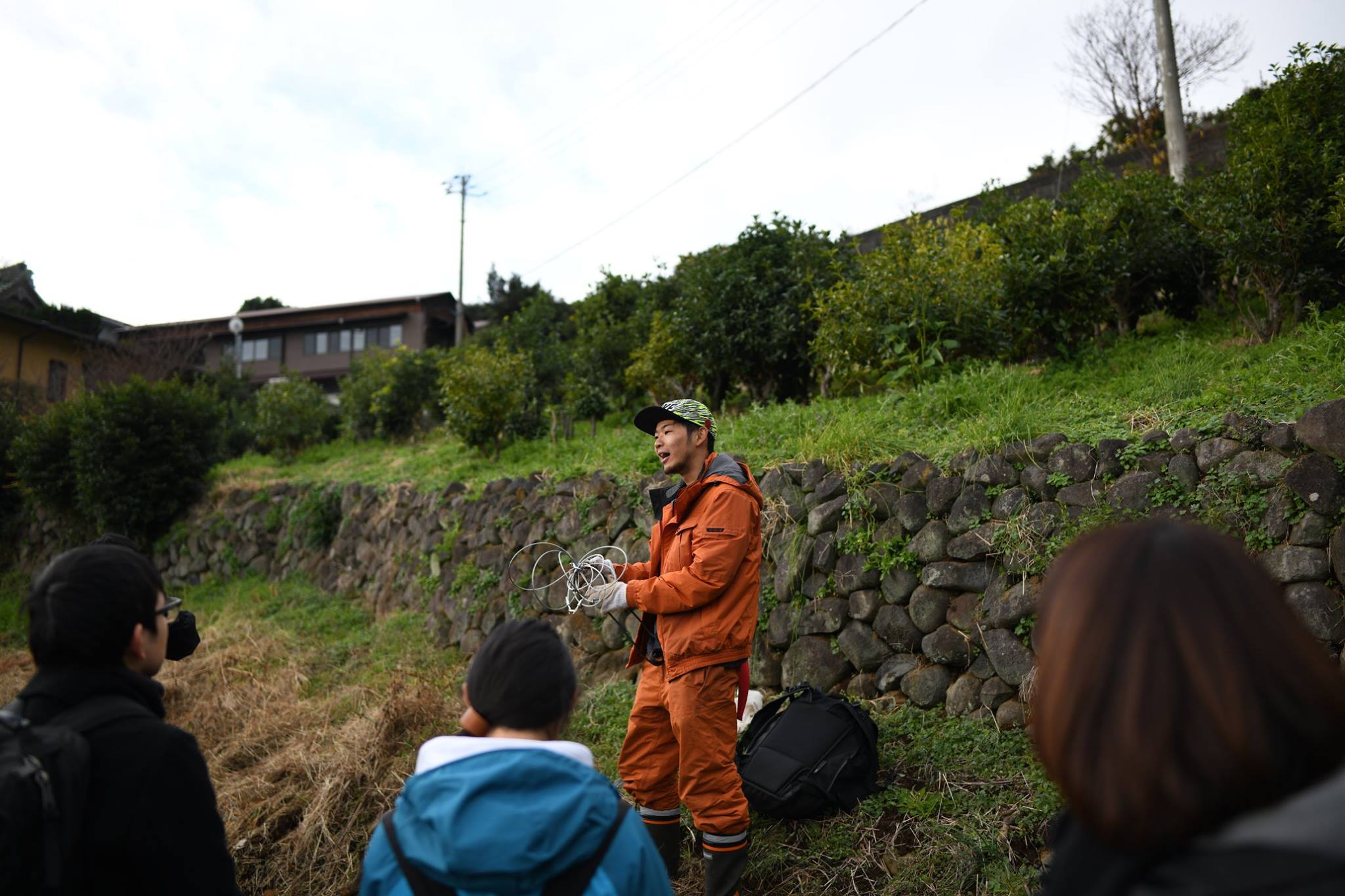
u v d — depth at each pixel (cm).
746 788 336
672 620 301
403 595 771
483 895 120
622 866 130
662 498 334
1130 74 1468
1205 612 82
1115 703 83
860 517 449
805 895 304
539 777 128
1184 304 707
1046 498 395
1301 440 332
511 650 151
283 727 545
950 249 641
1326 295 534
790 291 799
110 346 2405
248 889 399
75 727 146
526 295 3097
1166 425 395
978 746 354
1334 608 311
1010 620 378
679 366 894
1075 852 89
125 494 1134
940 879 291
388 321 3089
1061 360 623
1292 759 77
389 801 424
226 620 829
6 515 1364
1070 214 630
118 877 142
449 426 935
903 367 606
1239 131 634
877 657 423
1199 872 75
